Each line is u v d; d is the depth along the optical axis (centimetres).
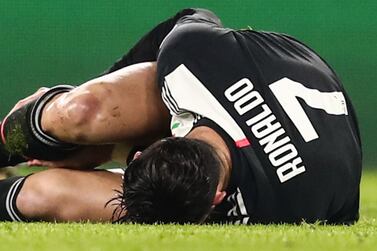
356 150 1154
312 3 3562
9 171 1669
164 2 3597
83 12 3538
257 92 1089
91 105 1143
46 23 3466
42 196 1123
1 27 3416
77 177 1141
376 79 3341
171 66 1137
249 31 1190
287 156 1062
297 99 1102
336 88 1170
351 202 1162
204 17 1267
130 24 3544
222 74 1105
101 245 785
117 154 1221
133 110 1166
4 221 1130
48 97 1177
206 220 1070
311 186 1075
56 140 1166
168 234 881
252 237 877
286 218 1070
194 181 973
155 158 982
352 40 3475
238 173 1045
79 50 3438
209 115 1070
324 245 827
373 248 812
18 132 1181
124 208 1034
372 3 3575
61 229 943
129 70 1195
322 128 1103
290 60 1147
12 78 3275
